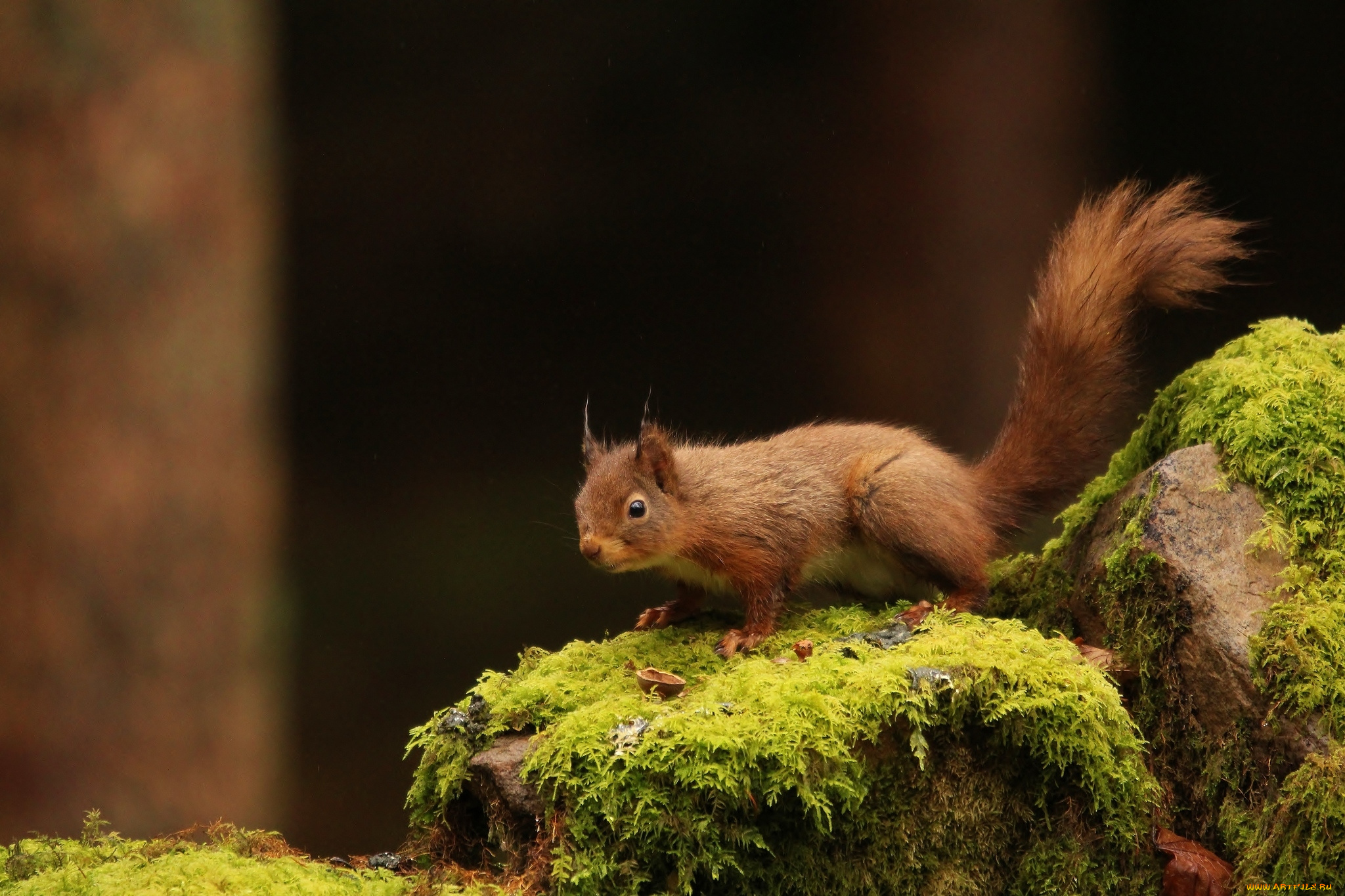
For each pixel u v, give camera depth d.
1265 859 5.92
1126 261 8.09
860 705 5.90
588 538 7.41
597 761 5.82
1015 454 8.20
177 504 12.77
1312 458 6.64
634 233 21.36
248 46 13.32
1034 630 6.62
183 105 12.78
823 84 18.66
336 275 21.31
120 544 12.56
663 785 5.73
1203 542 6.60
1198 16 19.75
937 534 7.44
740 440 8.50
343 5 20.92
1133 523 6.84
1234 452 6.80
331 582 19.00
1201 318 19.69
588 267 21.50
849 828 5.91
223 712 12.89
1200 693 6.41
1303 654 6.10
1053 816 6.18
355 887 5.91
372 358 21.33
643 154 21.28
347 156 21.27
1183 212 8.16
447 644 17.86
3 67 12.32
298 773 16.05
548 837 5.94
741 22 20.41
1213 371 7.31
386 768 16.28
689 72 20.95
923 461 7.67
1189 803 6.45
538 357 21.45
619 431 20.92
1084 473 8.26
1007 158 16.91
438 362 21.41
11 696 12.28
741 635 7.40
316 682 17.34
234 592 13.02
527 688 6.71
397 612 18.41
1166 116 19.94
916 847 6.03
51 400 12.42
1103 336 8.11
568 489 20.41
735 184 20.78
